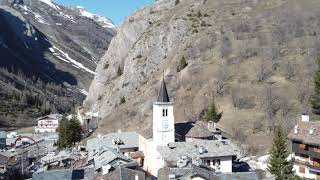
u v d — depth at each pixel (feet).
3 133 612.70
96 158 350.23
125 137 417.49
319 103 433.07
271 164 304.30
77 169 302.86
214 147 342.64
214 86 531.91
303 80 499.10
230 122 465.47
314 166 313.73
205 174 249.55
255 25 635.25
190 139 374.43
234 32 629.10
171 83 582.35
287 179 293.23
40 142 587.68
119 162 320.09
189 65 588.09
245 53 571.28
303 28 601.21
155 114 356.59
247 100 492.13
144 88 638.12
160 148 340.39
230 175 252.01
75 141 544.62
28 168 407.23
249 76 530.27
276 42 581.53
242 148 416.67
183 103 533.55
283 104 469.16
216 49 603.67
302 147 324.80
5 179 366.02
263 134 437.99
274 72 526.16
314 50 539.70
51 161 414.00
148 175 310.65
